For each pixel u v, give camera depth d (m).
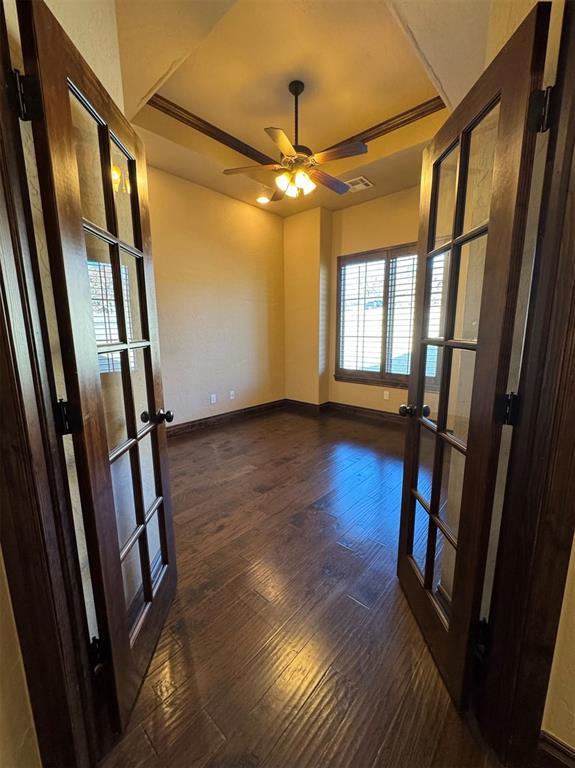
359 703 1.22
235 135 3.52
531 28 0.82
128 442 1.32
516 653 0.96
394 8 1.59
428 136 3.16
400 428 4.53
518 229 0.88
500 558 1.01
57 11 1.07
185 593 1.73
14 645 0.84
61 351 0.88
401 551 1.79
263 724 1.15
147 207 1.53
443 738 1.11
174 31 1.71
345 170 3.75
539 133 0.85
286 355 5.61
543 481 0.86
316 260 5.01
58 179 0.83
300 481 3.00
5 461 0.77
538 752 1.00
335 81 2.74
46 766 0.93
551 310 0.82
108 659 1.06
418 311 1.60
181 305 4.14
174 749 1.08
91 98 1.03
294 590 1.76
